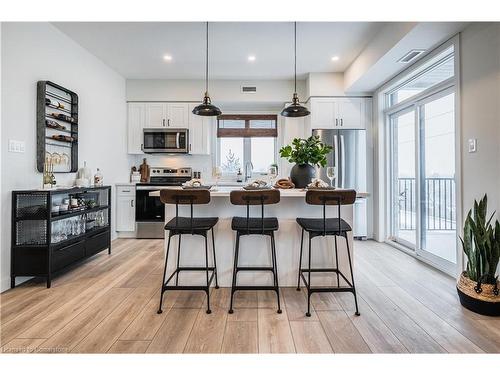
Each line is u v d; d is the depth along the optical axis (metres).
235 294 2.60
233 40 3.60
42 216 2.74
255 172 5.59
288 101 5.01
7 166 2.64
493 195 2.36
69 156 3.51
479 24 2.48
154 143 5.03
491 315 2.14
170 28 3.32
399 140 4.34
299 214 2.75
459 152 2.73
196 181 2.81
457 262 2.79
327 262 2.73
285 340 1.87
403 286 2.74
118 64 4.38
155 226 4.77
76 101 3.55
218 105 5.28
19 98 2.76
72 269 3.25
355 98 4.71
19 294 2.56
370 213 4.74
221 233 2.74
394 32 3.02
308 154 3.05
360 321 2.10
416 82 3.77
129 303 2.40
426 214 3.51
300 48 3.82
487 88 2.41
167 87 5.02
